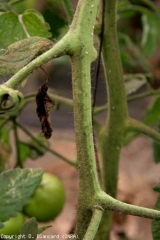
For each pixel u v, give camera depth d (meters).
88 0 0.51
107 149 0.79
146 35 1.26
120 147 0.79
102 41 0.69
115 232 1.32
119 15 1.21
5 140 1.04
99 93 1.96
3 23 0.65
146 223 1.52
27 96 0.91
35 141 1.00
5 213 0.52
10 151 1.05
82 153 0.51
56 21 1.01
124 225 1.37
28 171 0.53
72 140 1.93
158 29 1.25
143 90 1.68
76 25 0.51
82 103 0.51
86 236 0.49
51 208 0.92
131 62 1.29
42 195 0.91
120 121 0.76
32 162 1.96
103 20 0.68
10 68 0.50
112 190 0.81
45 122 0.54
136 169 1.92
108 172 0.80
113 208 0.51
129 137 1.04
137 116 2.12
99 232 0.83
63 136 1.94
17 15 0.65
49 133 0.54
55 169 1.92
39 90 0.54
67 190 1.78
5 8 0.70
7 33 0.65
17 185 0.53
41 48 0.51
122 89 0.74
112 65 0.72
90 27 0.51
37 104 0.54
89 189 0.51
